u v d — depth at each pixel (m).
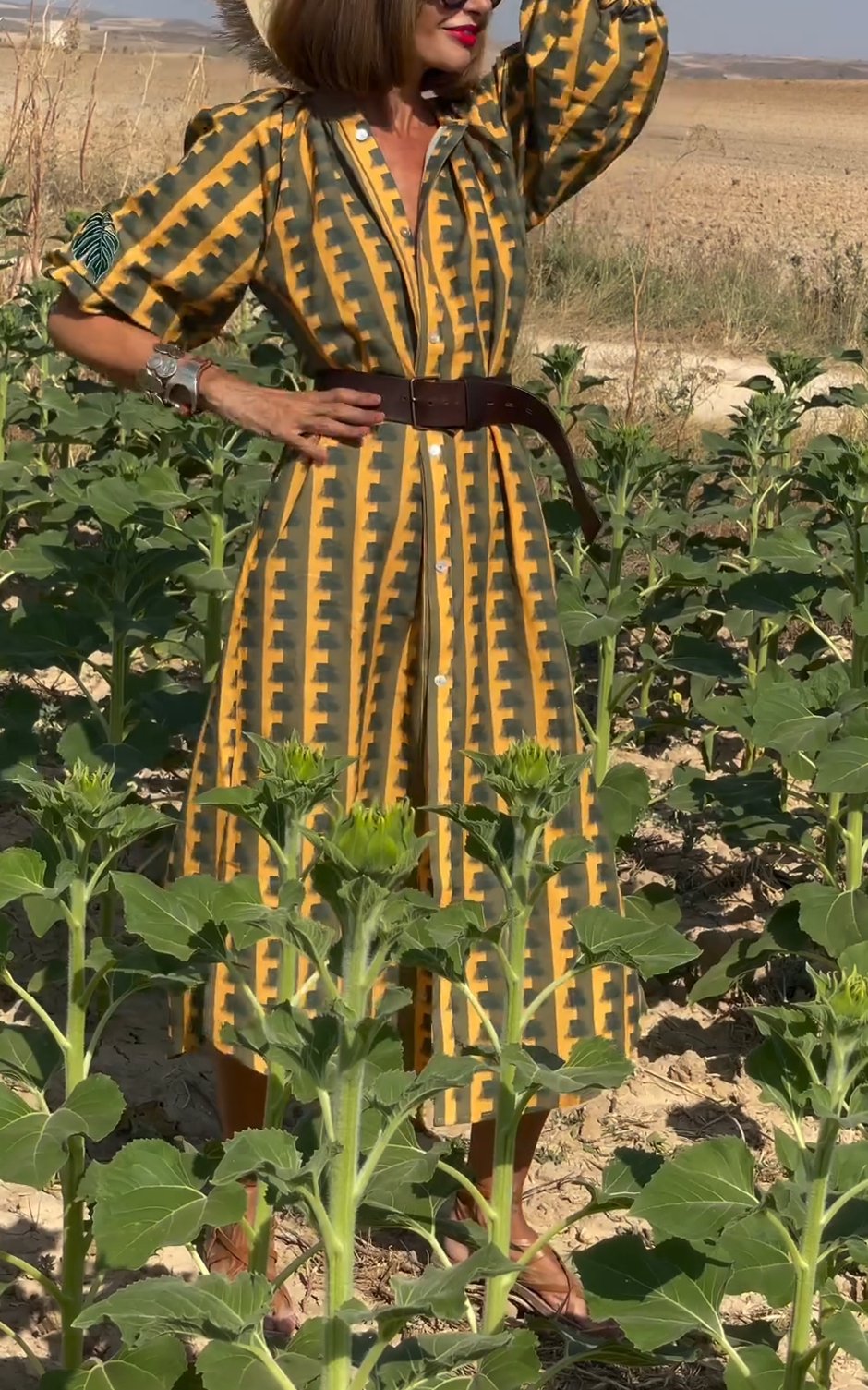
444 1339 2.06
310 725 2.93
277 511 2.94
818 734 3.70
